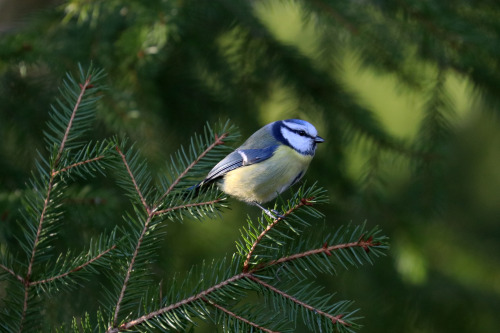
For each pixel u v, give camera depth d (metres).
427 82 10.17
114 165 5.33
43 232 5.13
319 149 10.62
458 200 13.59
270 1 10.45
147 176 5.29
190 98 10.56
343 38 9.88
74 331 4.86
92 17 8.92
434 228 11.72
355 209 10.65
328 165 10.62
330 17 9.57
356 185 10.68
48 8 9.58
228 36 10.48
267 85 10.70
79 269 5.09
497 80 9.70
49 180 5.17
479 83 9.80
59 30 9.36
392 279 10.80
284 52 10.43
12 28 9.96
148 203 5.20
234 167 7.89
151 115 9.11
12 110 9.76
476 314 10.76
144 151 9.22
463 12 10.13
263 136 8.11
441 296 10.84
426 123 10.19
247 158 7.87
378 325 10.73
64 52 8.86
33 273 5.09
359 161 12.10
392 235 10.68
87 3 8.53
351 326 4.80
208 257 10.51
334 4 9.55
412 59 10.02
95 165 5.25
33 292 5.09
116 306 4.92
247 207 10.97
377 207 10.55
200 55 10.52
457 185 13.73
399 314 10.77
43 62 8.74
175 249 10.33
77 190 7.82
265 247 5.07
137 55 8.60
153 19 8.25
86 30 9.28
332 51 10.43
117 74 9.01
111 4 8.52
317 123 10.50
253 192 8.04
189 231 10.74
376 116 10.44
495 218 13.46
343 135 10.45
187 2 9.28
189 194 5.42
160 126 10.25
